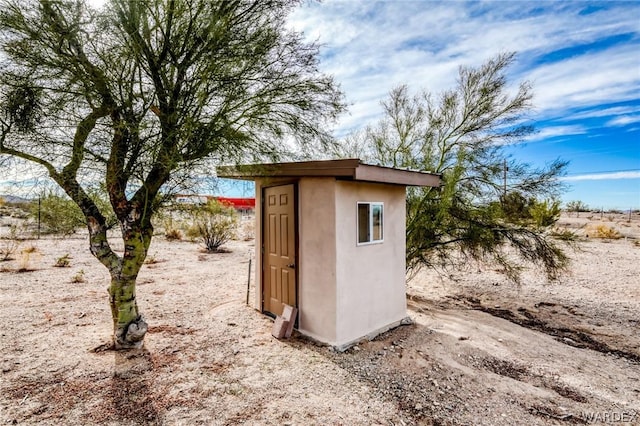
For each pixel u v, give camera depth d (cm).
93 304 560
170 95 323
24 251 983
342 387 321
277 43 346
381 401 301
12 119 294
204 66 325
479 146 652
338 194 412
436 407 297
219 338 429
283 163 420
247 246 1414
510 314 626
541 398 324
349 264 429
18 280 720
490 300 719
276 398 296
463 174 668
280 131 378
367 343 437
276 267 503
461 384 342
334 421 266
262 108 363
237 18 333
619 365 416
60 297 600
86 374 323
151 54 313
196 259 1080
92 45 289
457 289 807
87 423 250
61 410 265
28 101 289
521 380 361
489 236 657
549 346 465
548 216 857
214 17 311
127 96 312
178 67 322
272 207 509
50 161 326
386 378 345
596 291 786
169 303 586
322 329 425
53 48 284
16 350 373
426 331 491
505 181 646
